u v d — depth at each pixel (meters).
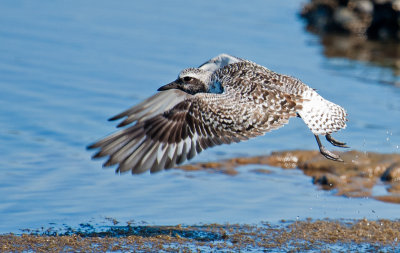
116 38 23.58
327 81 20.53
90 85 19.00
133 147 9.20
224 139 9.22
